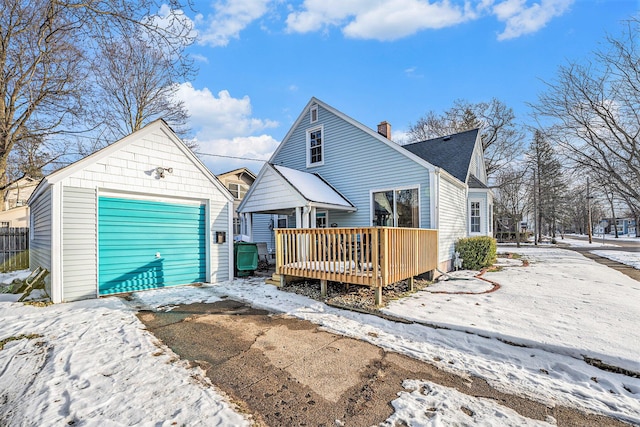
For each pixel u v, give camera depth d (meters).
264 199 9.69
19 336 3.98
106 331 4.21
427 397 2.64
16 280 7.19
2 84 9.88
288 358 3.43
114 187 6.44
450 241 9.71
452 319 4.46
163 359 3.37
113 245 6.47
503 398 2.62
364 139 10.05
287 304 5.66
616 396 2.67
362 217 10.01
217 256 8.16
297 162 12.17
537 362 3.30
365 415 2.39
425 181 8.66
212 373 3.07
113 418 2.30
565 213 34.19
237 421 2.29
